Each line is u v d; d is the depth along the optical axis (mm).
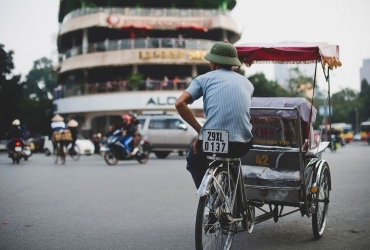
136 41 38906
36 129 51344
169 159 20469
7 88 45750
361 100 87875
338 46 6004
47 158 23969
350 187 9289
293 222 6000
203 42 39625
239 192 4348
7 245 4797
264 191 4816
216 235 4051
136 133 16953
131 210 6840
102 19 39656
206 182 3725
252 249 4617
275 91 49094
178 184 10047
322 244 4789
